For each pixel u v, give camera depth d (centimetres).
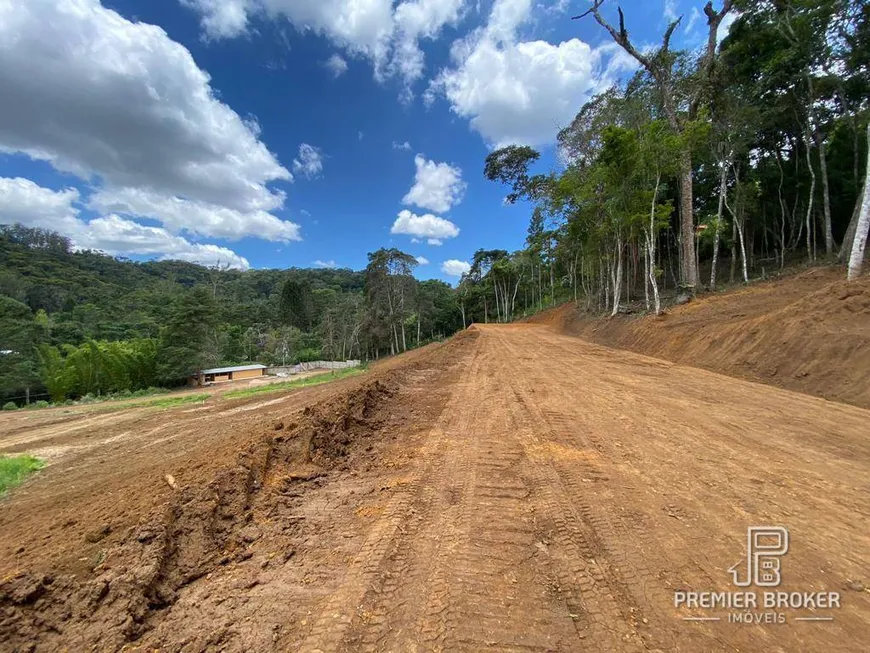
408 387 926
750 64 1841
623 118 1989
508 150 3186
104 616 230
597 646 202
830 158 2111
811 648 198
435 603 236
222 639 215
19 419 1638
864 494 356
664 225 1797
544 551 284
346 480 432
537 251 4397
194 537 309
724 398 707
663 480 390
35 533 363
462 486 394
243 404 1337
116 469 644
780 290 1375
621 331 1817
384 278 5397
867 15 1505
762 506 338
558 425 576
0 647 209
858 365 693
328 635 214
